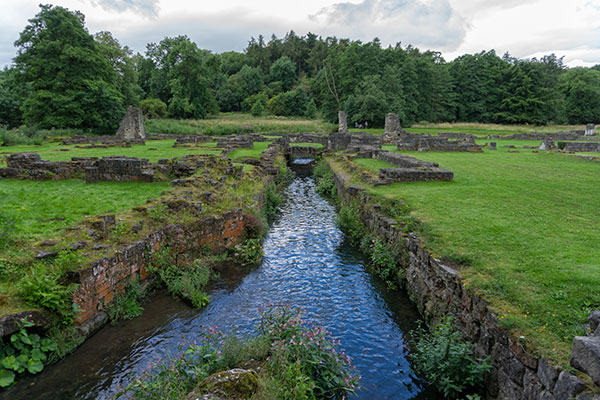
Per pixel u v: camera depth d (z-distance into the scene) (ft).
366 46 240.73
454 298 22.80
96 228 28.35
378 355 23.80
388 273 34.76
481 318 19.62
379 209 42.96
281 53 398.83
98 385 19.61
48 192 43.45
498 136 161.27
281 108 289.74
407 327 26.99
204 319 26.89
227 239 39.88
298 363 17.56
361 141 111.86
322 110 265.95
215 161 59.36
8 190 44.27
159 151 86.99
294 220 55.57
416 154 91.71
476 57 267.80
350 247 43.86
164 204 36.19
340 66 252.83
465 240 28.50
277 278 34.81
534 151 98.43
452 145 99.40
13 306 20.02
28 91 144.66
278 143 127.95
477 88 262.67
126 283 27.40
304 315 28.27
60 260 23.11
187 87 241.96
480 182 52.21
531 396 15.30
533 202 40.37
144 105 224.33
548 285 20.52
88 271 23.35
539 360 15.14
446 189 47.67
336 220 53.16
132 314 26.30
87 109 139.64
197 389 14.75
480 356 19.24
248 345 21.39
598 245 26.63
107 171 50.62
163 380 18.11
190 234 34.88
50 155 75.97
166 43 271.69
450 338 20.18
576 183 51.34
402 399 20.15
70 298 22.08
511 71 261.03
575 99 270.67
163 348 23.11
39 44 126.62
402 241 33.50
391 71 221.05
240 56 399.44
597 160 74.79
